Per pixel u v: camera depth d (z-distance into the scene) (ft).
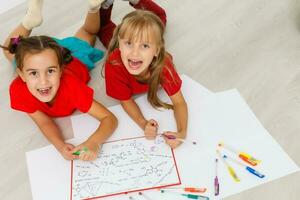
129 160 3.36
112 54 3.61
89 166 3.33
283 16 4.96
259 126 3.62
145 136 3.55
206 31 4.82
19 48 3.14
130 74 3.65
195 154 3.38
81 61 4.15
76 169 3.32
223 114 3.75
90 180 3.23
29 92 3.39
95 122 3.76
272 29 4.78
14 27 4.98
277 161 3.32
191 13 5.10
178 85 3.61
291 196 3.09
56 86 3.30
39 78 3.17
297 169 3.26
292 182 3.16
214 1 5.26
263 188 3.13
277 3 5.16
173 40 4.71
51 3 5.27
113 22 4.96
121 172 3.27
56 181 3.25
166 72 3.56
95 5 4.14
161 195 3.10
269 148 3.43
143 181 3.19
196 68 4.32
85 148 3.33
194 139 3.51
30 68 3.12
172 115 3.77
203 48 4.58
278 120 3.69
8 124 3.82
